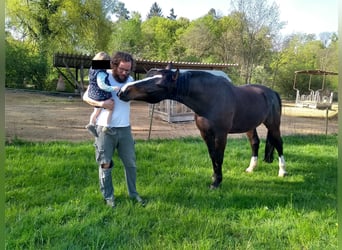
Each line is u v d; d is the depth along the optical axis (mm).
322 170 4938
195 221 3008
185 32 36344
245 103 4109
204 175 4445
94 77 3113
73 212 3135
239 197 3652
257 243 2678
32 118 10156
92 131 3234
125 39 38469
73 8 24484
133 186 3516
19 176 4082
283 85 25969
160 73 3455
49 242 2623
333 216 3203
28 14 23953
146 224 2939
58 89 21844
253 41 27484
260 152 6000
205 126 3777
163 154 5559
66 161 4812
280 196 3709
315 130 10242
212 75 3893
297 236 2793
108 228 2828
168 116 10672
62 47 24875
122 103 3234
